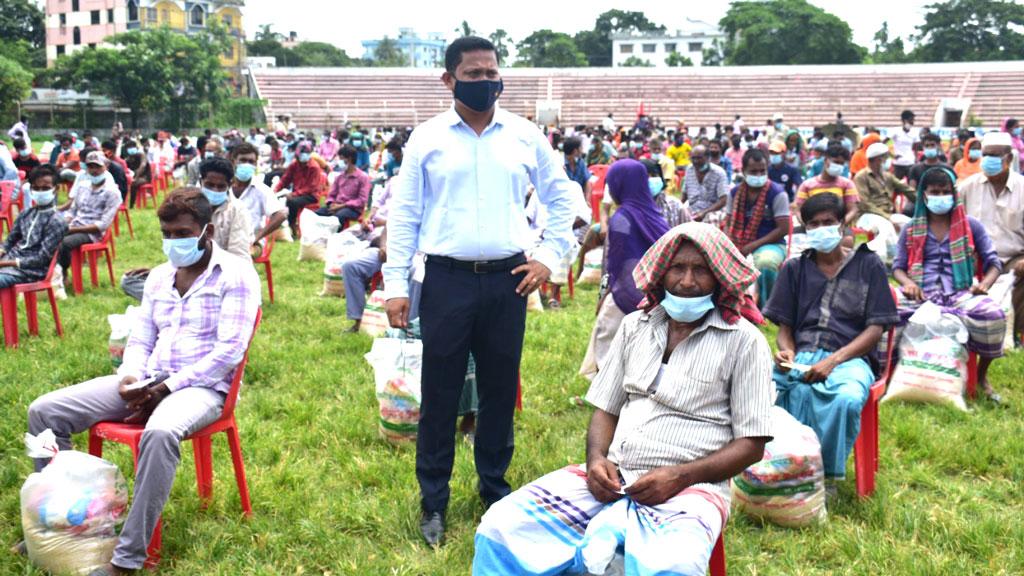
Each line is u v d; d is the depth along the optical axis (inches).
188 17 3034.0
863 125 2258.9
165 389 179.2
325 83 2546.8
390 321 181.0
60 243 337.4
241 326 184.7
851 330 213.5
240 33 3147.1
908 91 2332.7
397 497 201.2
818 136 955.3
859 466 202.2
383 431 235.3
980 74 2332.7
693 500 134.3
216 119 2356.1
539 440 237.6
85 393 180.2
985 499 207.0
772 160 477.7
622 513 132.9
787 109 2352.4
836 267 216.7
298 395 275.6
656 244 144.7
